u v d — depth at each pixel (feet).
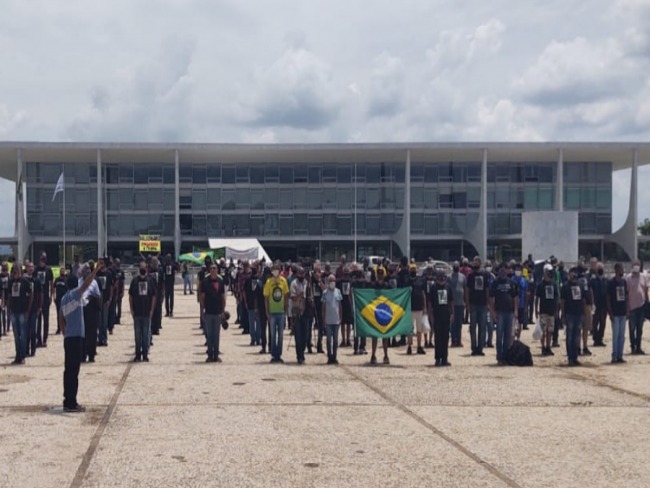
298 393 44.73
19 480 26.96
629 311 63.31
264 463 29.43
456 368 55.67
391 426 36.17
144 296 57.88
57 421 36.55
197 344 70.49
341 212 244.63
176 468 28.63
